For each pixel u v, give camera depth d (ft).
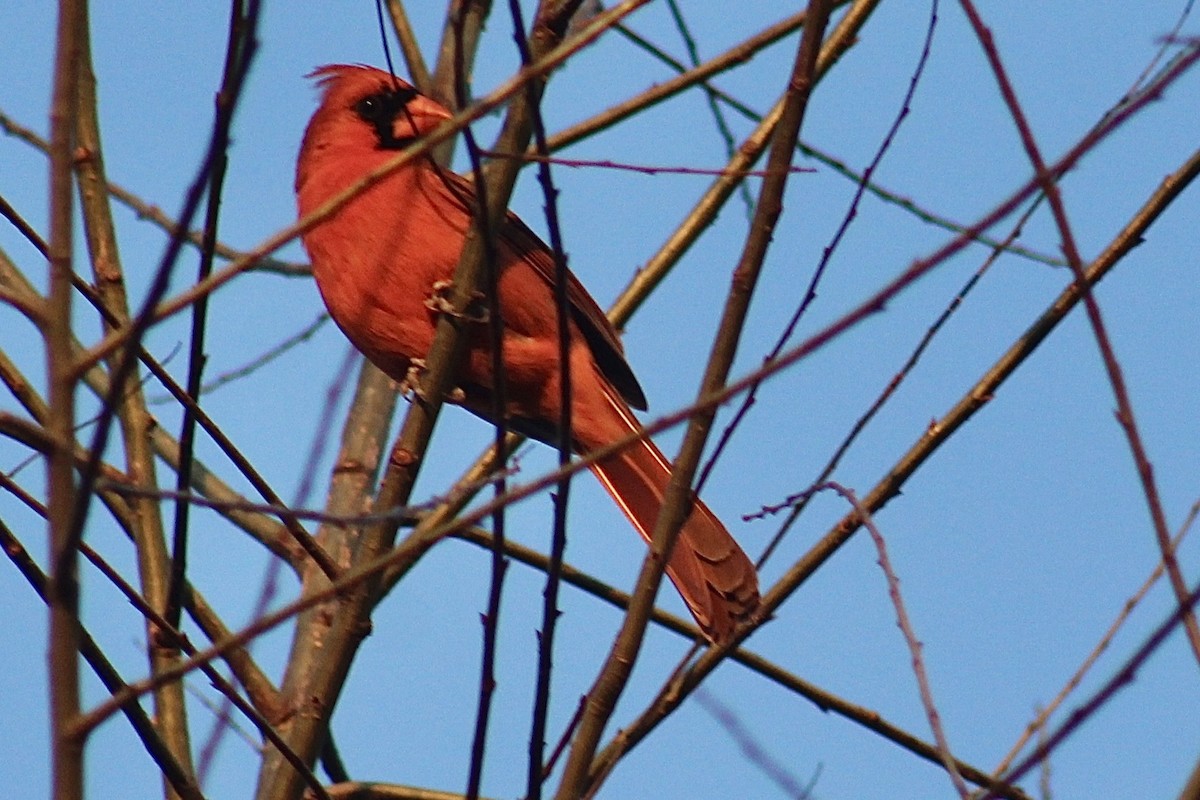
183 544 26.27
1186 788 17.28
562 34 25.72
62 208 17.28
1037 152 20.30
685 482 24.21
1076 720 17.87
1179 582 18.88
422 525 30.53
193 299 17.30
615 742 26.30
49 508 16.93
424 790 30.04
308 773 24.09
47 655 16.76
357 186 18.21
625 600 31.78
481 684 22.56
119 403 17.16
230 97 16.84
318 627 32.17
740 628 26.71
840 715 29.32
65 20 17.57
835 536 26.81
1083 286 20.26
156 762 22.68
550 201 21.80
